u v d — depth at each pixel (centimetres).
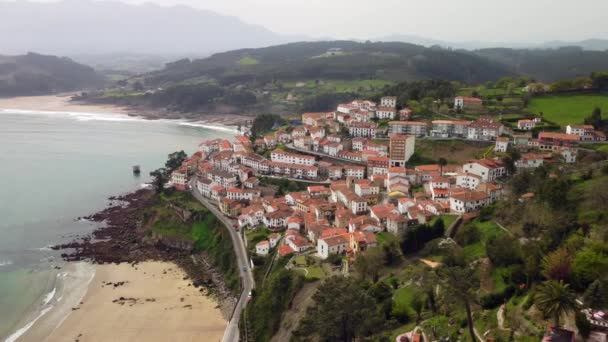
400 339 8325
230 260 17000
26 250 18525
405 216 16225
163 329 13312
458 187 17288
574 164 17350
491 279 9838
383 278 12100
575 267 7762
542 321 7144
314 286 12538
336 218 16912
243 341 12256
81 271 16975
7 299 14788
